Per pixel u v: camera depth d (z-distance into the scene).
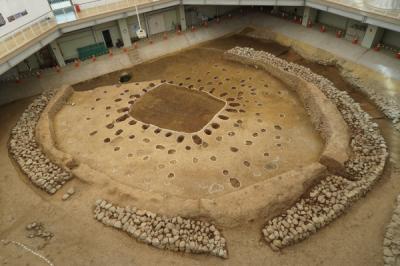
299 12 25.88
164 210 11.52
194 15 26.94
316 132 15.77
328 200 11.67
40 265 10.22
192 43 25.39
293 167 13.90
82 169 13.62
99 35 23.48
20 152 14.97
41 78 21.23
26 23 18.19
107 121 17.25
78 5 21.03
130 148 15.36
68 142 15.93
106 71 22.45
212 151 14.89
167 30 26.47
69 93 19.56
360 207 11.76
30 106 18.20
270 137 15.54
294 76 18.70
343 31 22.86
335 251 10.41
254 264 10.17
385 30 20.05
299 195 11.85
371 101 17.38
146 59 23.58
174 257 10.45
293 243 10.70
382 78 18.25
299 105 17.72
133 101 18.80
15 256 10.52
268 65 20.44
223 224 11.22
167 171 13.98
